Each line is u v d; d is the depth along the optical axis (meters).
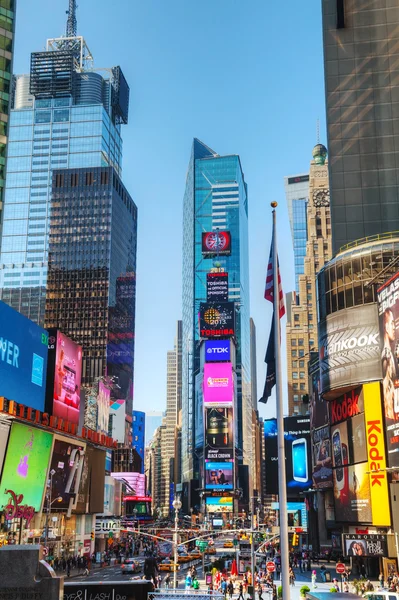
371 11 119.00
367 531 85.38
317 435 113.06
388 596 42.88
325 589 67.19
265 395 28.84
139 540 181.12
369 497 81.38
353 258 91.81
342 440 90.69
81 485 109.38
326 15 120.25
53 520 100.06
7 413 78.56
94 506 117.81
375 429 81.38
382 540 76.31
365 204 111.31
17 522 85.56
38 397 96.56
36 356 96.31
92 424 160.00
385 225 110.00
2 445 79.62
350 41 118.31
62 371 106.69
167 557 97.31
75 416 112.50
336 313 90.31
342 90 116.69
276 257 28.62
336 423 93.25
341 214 111.44
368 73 116.56
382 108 114.75
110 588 30.00
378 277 87.44
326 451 107.44
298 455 135.25
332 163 113.69
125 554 134.25
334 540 107.25
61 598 21.89
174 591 36.88
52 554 96.62
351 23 118.94
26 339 92.38
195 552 117.69
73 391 111.69
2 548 22.11
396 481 77.31
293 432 137.00
